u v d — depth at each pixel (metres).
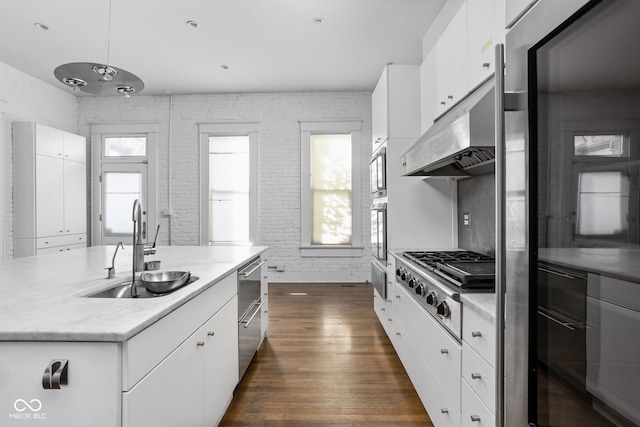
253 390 2.32
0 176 4.36
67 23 3.56
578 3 0.61
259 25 3.62
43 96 5.08
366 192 5.59
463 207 2.94
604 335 0.57
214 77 5.00
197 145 5.70
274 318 3.83
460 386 1.49
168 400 1.29
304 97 5.64
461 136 1.59
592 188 0.58
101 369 1.02
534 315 0.77
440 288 1.68
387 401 2.18
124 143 5.77
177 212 5.70
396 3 3.24
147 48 4.11
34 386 1.02
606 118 0.55
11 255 4.48
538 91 0.74
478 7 1.86
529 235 0.77
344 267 5.62
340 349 2.98
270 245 5.66
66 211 4.98
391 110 3.09
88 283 1.67
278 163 5.65
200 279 1.71
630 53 0.50
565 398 0.68
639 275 0.49
